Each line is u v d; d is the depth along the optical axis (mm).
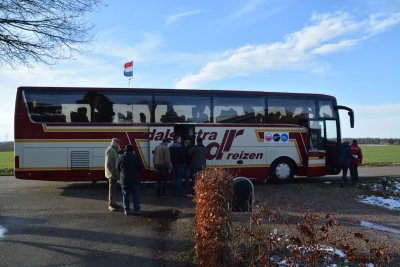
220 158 16578
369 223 10578
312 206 12938
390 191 16188
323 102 17984
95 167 15562
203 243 6188
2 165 34031
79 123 15602
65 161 15438
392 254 7273
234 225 6355
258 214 6656
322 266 5973
